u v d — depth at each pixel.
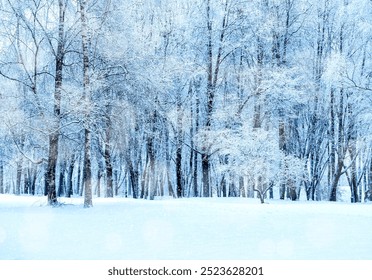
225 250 8.40
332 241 9.06
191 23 31.61
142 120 26.94
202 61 32.28
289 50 32.56
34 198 31.08
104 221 14.22
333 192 31.23
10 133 22.09
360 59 29.73
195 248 8.74
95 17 21.05
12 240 10.39
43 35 22.28
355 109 29.00
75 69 23.61
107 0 21.48
